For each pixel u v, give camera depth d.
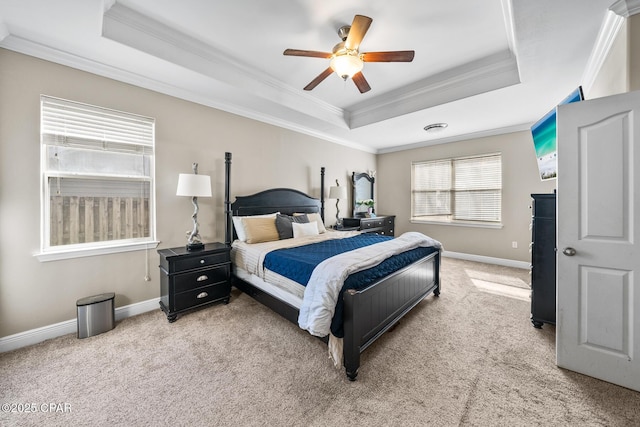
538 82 2.72
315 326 1.64
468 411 1.43
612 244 1.62
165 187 2.89
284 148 4.17
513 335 2.23
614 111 1.60
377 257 2.15
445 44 2.51
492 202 4.64
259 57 2.74
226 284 2.91
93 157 2.46
